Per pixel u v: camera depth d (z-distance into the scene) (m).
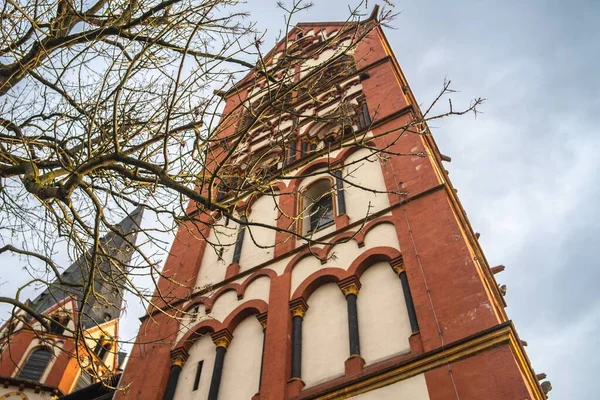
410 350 10.56
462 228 14.14
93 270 9.45
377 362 10.83
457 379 9.28
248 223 8.80
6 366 29.05
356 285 12.77
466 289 10.92
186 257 17.98
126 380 13.81
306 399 10.53
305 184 18.50
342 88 23.44
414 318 11.14
